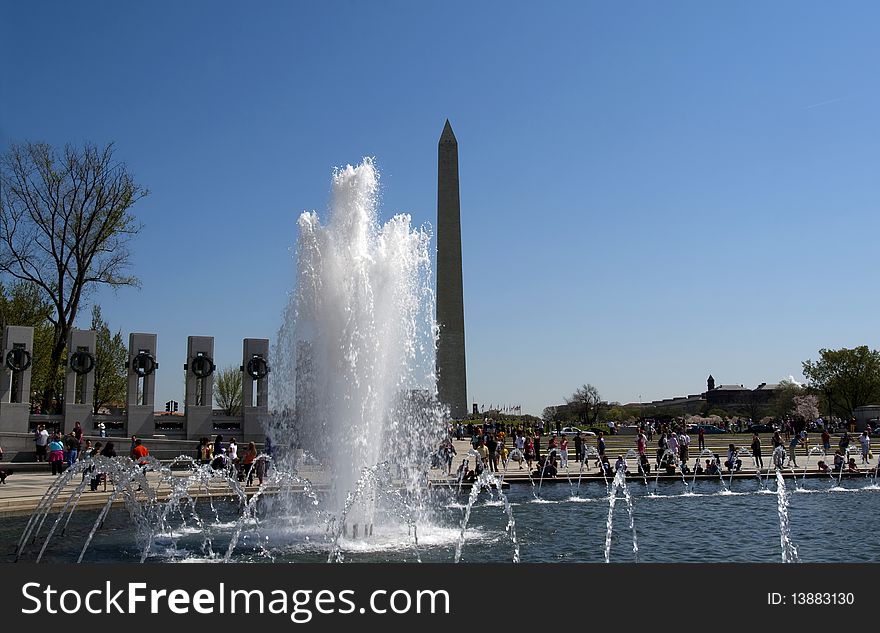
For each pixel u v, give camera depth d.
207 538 16.62
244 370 39.75
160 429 38.78
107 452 25.23
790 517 20.19
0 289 50.03
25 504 20.39
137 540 16.48
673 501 24.17
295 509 18.69
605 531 17.67
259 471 26.64
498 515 20.83
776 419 97.69
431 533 17.09
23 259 42.38
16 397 35.34
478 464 31.39
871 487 28.38
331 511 17.27
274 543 15.70
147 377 38.16
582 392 131.00
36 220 42.28
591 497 25.41
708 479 31.38
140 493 22.98
